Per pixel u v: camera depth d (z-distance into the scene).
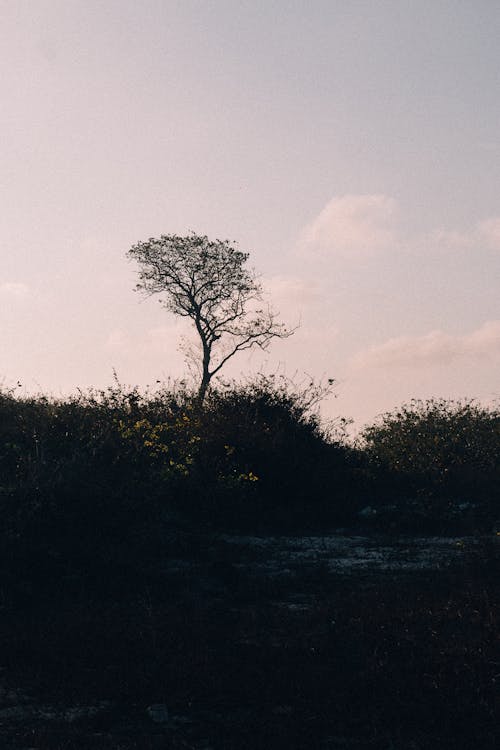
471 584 10.12
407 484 18.95
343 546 13.40
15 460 12.89
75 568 10.14
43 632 7.82
